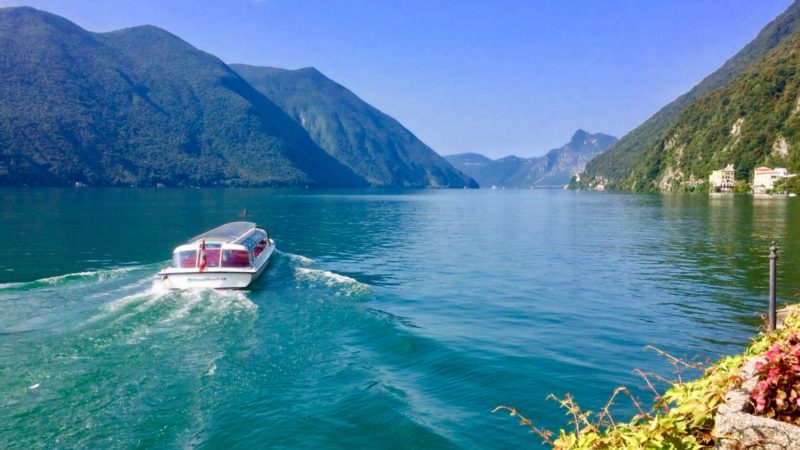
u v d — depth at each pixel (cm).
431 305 2162
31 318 1741
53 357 1357
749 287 2523
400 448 950
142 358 1370
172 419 1037
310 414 1077
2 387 1156
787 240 4534
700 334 1714
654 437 538
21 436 952
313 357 1445
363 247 4347
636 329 1773
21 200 10856
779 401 489
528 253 3922
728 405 520
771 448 464
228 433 995
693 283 2644
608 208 11088
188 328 1672
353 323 1811
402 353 1496
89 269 3083
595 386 1234
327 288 2411
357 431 1010
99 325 1661
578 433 636
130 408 1077
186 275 2273
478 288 2550
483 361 1413
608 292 2433
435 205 13125
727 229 5650
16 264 3253
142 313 1827
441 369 1360
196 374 1269
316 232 5709
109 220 6662
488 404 1137
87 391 1148
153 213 8138
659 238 4897
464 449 943
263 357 1430
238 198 15375
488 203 14588
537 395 1182
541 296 2348
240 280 2314
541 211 10175
